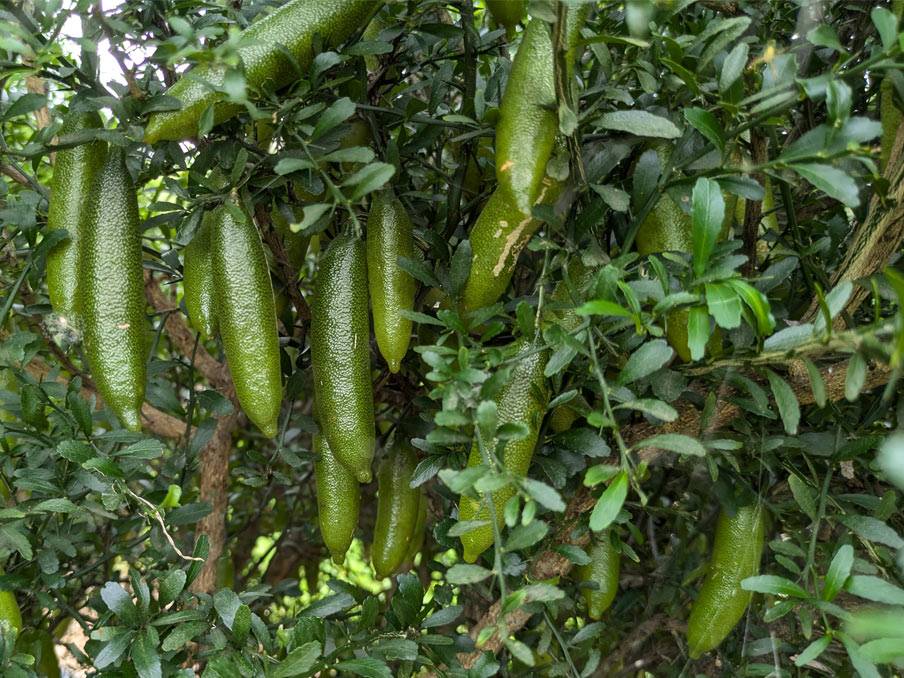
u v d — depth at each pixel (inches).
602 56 37.2
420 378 56.4
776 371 41.4
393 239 40.2
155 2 44.3
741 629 49.4
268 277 38.4
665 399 38.8
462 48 51.7
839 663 46.1
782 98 32.2
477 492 34.9
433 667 44.8
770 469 42.0
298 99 36.6
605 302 30.4
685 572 49.5
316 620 42.3
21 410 47.5
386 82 48.8
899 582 40.4
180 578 42.2
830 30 30.4
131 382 36.9
